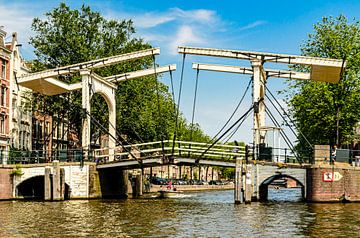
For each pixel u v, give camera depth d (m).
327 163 31.97
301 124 43.50
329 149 32.25
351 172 30.72
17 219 23.22
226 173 118.31
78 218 23.66
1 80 47.72
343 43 41.91
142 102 50.84
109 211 27.03
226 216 24.38
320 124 41.84
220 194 53.03
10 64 49.34
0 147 46.91
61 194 34.47
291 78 35.62
